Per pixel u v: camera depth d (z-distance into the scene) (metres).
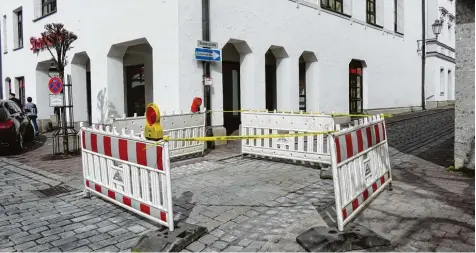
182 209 5.00
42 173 7.59
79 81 14.34
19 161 9.15
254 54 11.53
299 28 13.34
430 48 25.97
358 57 17.22
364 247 3.64
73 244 3.99
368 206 4.81
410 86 23.12
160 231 4.04
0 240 4.14
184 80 9.69
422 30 24.42
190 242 3.91
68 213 5.01
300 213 4.71
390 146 9.63
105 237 4.16
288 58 12.95
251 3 11.37
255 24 11.53
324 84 14.84
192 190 5.93
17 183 6.85
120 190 4.82
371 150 4.91
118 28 11.41
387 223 4.23
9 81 20.48
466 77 6.32
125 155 4.60
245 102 11.77
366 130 4.76
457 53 6.39
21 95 19.27
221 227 4.35
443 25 28.27
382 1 19.25
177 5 9.45
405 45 22.27
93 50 12.61
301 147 7.64
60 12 14.53
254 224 4.41
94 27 12.50
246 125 8.63
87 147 5.48
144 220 4.66
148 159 4.20
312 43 14.07
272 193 5.66
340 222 3.81
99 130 5.15
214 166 7.78
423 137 11.10
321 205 5.00
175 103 9.70
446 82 29.20
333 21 15.28
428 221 4.27
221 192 5.78
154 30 10.18
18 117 11.05
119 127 7.38
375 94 18.97
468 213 4.49
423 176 6.30
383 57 19.66
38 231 4.39
